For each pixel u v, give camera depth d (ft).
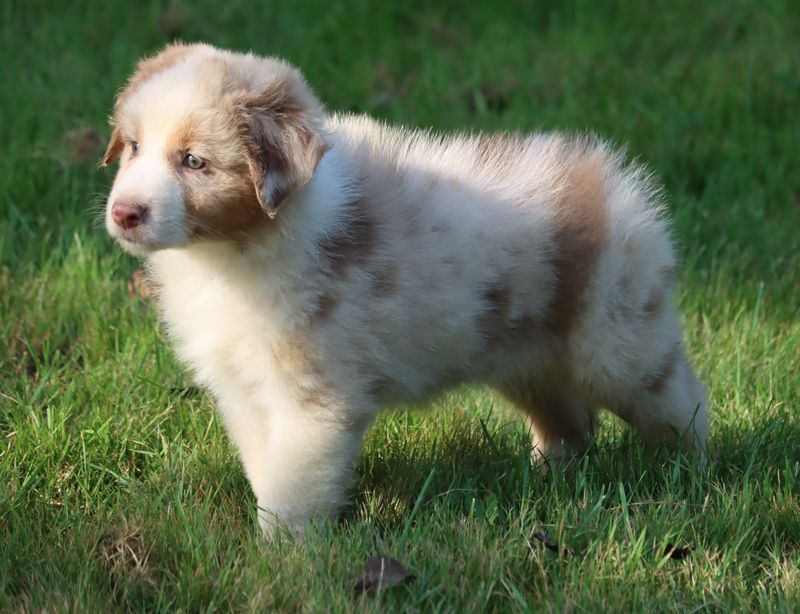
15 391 24.06
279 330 19.24
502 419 24.75
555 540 19.57
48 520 20.04
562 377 23.03
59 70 37.58
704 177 35.83
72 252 28.35
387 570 18.24
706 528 19.90
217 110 18.16
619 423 25.02
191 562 18.53
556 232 21.35
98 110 34.96
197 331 20.12
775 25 44.80
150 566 18.54
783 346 27.25
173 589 18.15
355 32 43.37
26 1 43.04
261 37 41.93
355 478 21.36
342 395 19.61
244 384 20.20
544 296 21.54
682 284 29.66
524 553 19.07
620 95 39.91
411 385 20.90
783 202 34.99
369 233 19.56
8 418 22.89
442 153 22.02
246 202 18.44
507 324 21.45
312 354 19.31
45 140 33.19
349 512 20.59
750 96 39.09
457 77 41.27
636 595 18.02
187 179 18.19
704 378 26.13
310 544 18.61
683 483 21.93
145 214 17.79
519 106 38.27
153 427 23.03
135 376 24.35
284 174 18.08
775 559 19.33
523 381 22.91
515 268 21.03
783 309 29.19
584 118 37.58
